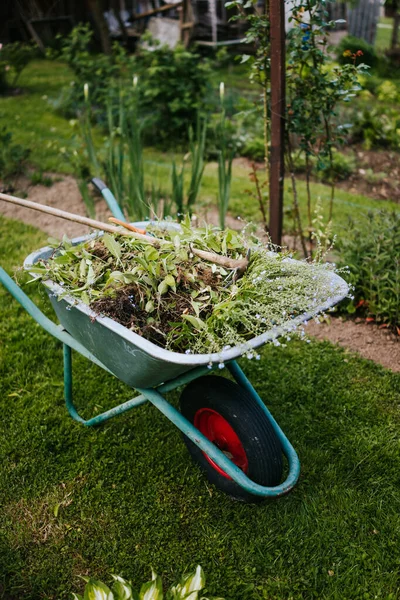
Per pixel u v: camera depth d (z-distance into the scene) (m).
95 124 7.64
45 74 10.90
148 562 2.16
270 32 3.09
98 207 5.30
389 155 6.59
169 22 11.89
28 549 2.21
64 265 2.27
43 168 6.14
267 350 3.41
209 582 2.08
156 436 2.79
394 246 3.61
